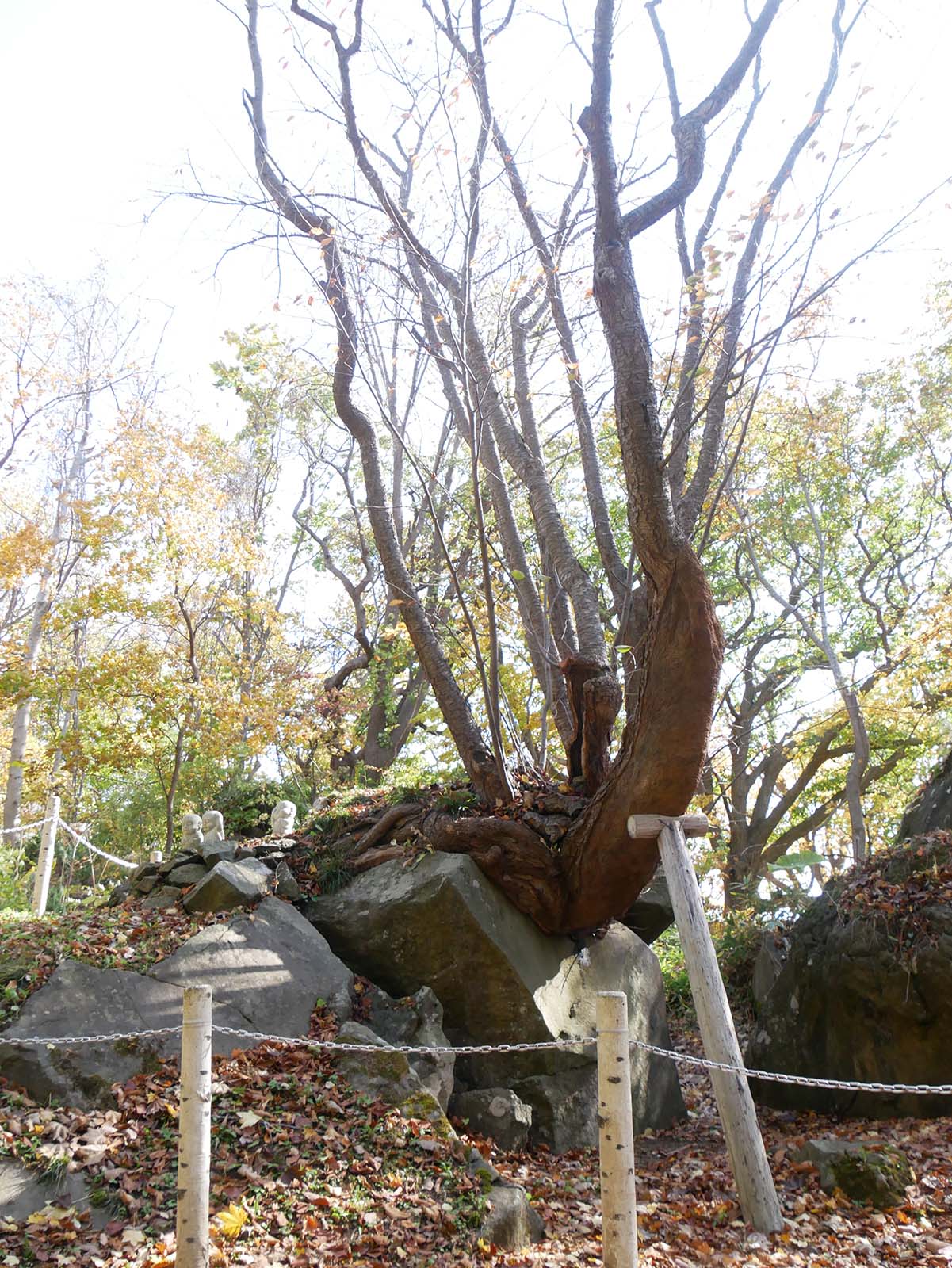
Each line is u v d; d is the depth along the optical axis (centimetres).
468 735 952
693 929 701
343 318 966
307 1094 618
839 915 977
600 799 812
